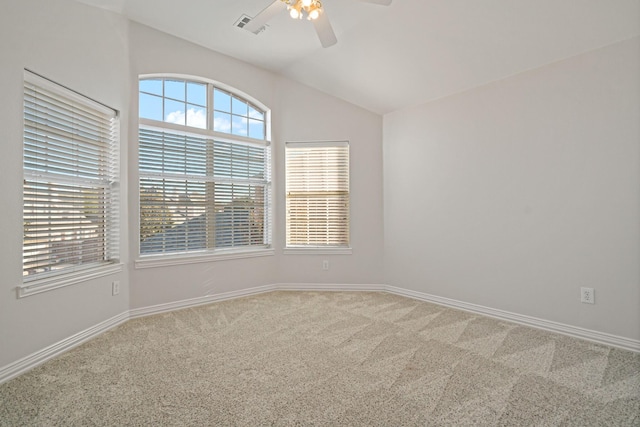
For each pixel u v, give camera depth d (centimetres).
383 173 414
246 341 258
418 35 293
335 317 316
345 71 372
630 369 208
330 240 427
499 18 253
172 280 340
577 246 260
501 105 305
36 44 224
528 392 184
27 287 213
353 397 180
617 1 216
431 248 364
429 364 218
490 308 315
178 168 352
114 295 293
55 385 193
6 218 203
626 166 236
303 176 429
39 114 232
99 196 288
